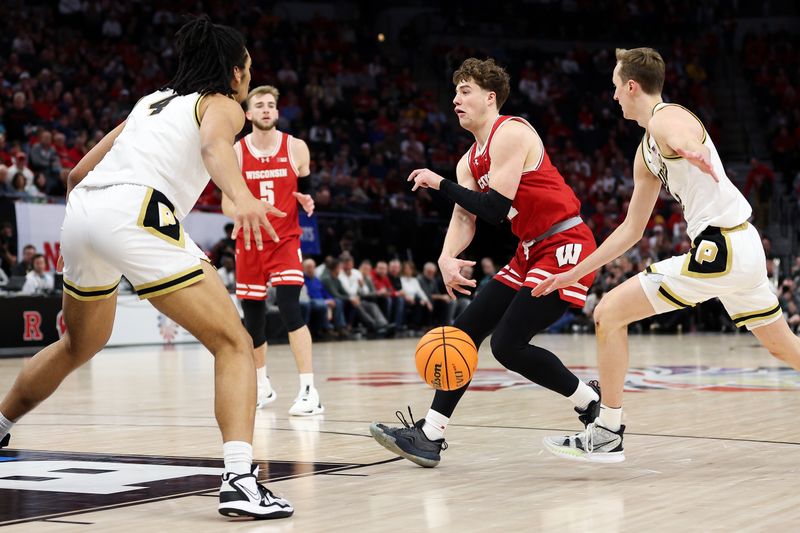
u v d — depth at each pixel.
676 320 19.38
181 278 3.46
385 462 4.55
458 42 27.41
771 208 22.80
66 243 3.56
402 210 18.67
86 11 22.02
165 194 3.54
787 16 29.28
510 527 3.15
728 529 3.07
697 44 28.66
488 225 19.14
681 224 21.39
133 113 3.70
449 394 4.48
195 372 10.09
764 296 4.34
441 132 23.78
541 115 25.22
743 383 8.52
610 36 28.53
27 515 3.35
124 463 4.46
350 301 16.80
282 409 6.84
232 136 3.51
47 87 19.00
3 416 4.10
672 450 4.82
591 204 23.02
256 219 3.29
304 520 3.29
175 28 22.80
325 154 21.09
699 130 4.18
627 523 3.19
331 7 27.39
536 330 4.62
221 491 3.33
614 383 4.37
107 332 3.88
